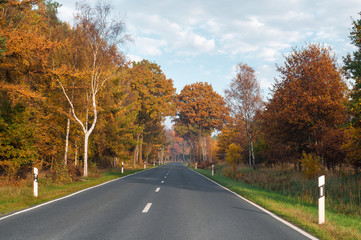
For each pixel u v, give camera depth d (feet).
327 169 65.31
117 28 74.38
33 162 60.23
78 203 31.14
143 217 23.57
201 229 19.71
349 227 22.13
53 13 97.81
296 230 20.01
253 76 105.60
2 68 48.03
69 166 64.95
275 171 87.25
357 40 39.91
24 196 35.12
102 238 17.01
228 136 176.04
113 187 49.60
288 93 61.26
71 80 71.67
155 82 170.40
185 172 116.98
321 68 57.41
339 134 53.78
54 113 77.87
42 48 46.16
